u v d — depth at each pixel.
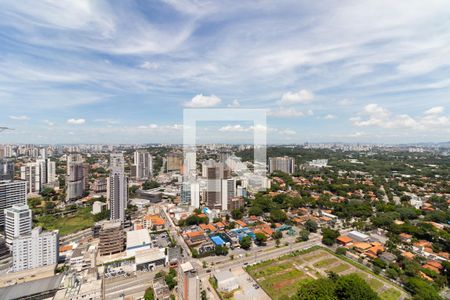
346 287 49.34
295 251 82.94
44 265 74.81
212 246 85.44
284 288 61.53
